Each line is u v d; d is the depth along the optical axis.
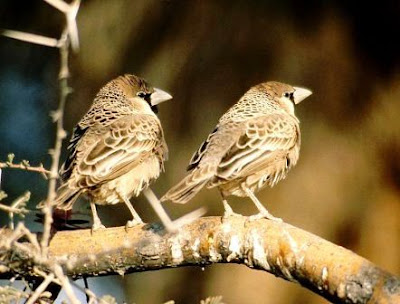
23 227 6.53
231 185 9.50
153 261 8.03
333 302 7.17
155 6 14.55
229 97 14.47
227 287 14.45
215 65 14.50
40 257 6.55
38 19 15.35
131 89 10.78
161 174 14.48
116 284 14.99
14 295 6.61
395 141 14.27
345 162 14.25
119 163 9.60
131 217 14.84
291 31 14.34
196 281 14.66
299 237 7.48
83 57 14.75
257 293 14.32
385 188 14.30
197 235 7.91
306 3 14.36
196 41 14.56
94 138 9.73
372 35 14.34
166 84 14.52
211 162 9.12
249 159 9.38
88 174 9.37
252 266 7.81
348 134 14.32
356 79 14.31
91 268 8.14
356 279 6.92
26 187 15.02
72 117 15.19
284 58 14.34
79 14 14.60
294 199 14.18
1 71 15.56
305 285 7.44
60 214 8.78
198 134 14.47
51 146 15.29
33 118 15.51
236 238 7.76
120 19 14.56
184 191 8.79
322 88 14.31
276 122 9.84
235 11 14.47
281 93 10.58
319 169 14.23
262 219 7.79
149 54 14.62
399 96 14.31
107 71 14.72
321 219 14.17
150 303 14.77
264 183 9.83
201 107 14.51
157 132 10.10
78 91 15.04
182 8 14.60
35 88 15.53
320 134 14.29
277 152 9.70
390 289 6.73
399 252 14.25
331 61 14.30
